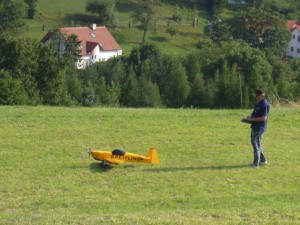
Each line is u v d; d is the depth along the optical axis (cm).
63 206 3350
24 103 7962
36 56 9850
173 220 2916
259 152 4059
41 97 9588
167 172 3941
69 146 4494
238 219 2948
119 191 3594
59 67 10088
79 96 11056
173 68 15588
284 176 3903
